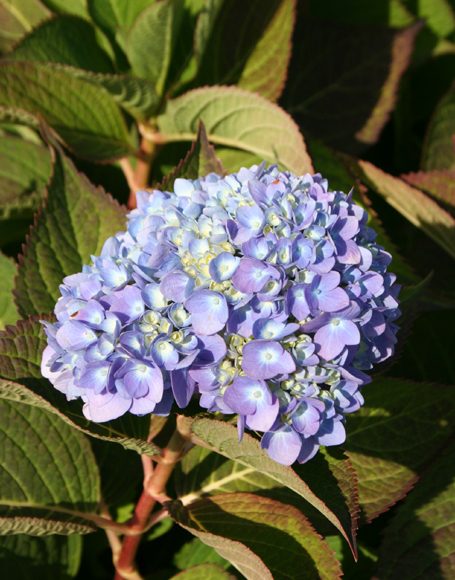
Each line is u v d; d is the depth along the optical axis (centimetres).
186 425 43
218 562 57
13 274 60
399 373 66
